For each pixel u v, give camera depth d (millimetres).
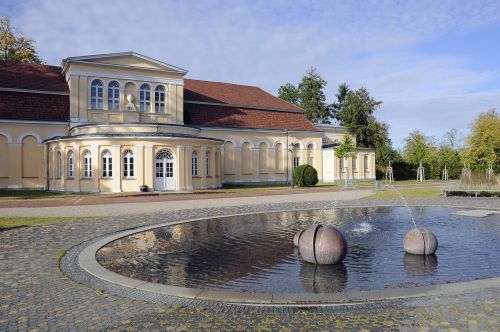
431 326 5453
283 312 6062
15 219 16781
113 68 36281
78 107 35000
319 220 16469
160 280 8086
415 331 5309
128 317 5910
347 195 29344
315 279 8047
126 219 16906
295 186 40188
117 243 11898
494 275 8297
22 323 5711
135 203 23469
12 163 34406
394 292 6828
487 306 6160
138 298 6754
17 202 24078
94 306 6383
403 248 10945
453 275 8305
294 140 48250
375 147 66188
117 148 30312
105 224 15508
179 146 31844
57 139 31688
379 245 11344
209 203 23562
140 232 13789
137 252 10680
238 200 25453
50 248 11086
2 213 18781
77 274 8383
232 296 6762
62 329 5488
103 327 5551
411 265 9117
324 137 57750
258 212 19109
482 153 52844
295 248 11086
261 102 49156
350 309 6152
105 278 7969
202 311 6133
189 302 6543
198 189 33594
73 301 6633
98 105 35875
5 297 6871
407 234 10430
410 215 17828
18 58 48594
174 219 16906
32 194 29984
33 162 35062
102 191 30344
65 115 36188
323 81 73812
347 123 68562
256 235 13109
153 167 31062
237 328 5477
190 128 35469
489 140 51875
